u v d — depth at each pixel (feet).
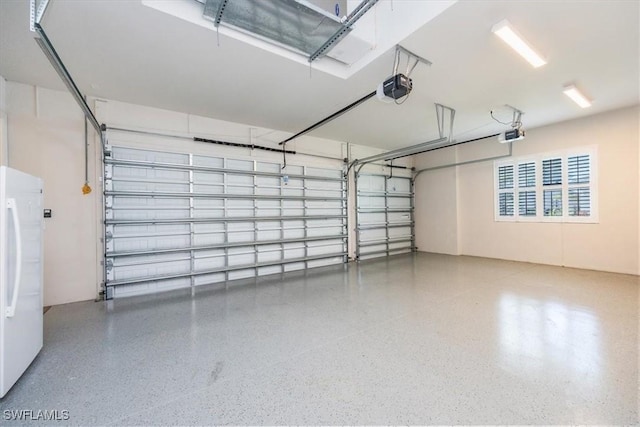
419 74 11.30
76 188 13.02
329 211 21.56
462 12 7.82
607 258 16.80
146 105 14.46
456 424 5.25
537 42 9.23
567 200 18.33
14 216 6.33
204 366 7.37
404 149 18.58
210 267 16.33
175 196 15.16
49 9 7.43
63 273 12.79
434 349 8.05
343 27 8.43
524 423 5.23
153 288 14.62
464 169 24.23
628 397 5.88
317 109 15.07
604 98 14.23
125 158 14.02
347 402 5.90
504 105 14.82
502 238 21.81
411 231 27.61
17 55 9.82
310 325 9.98
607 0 7.38
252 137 17.88
